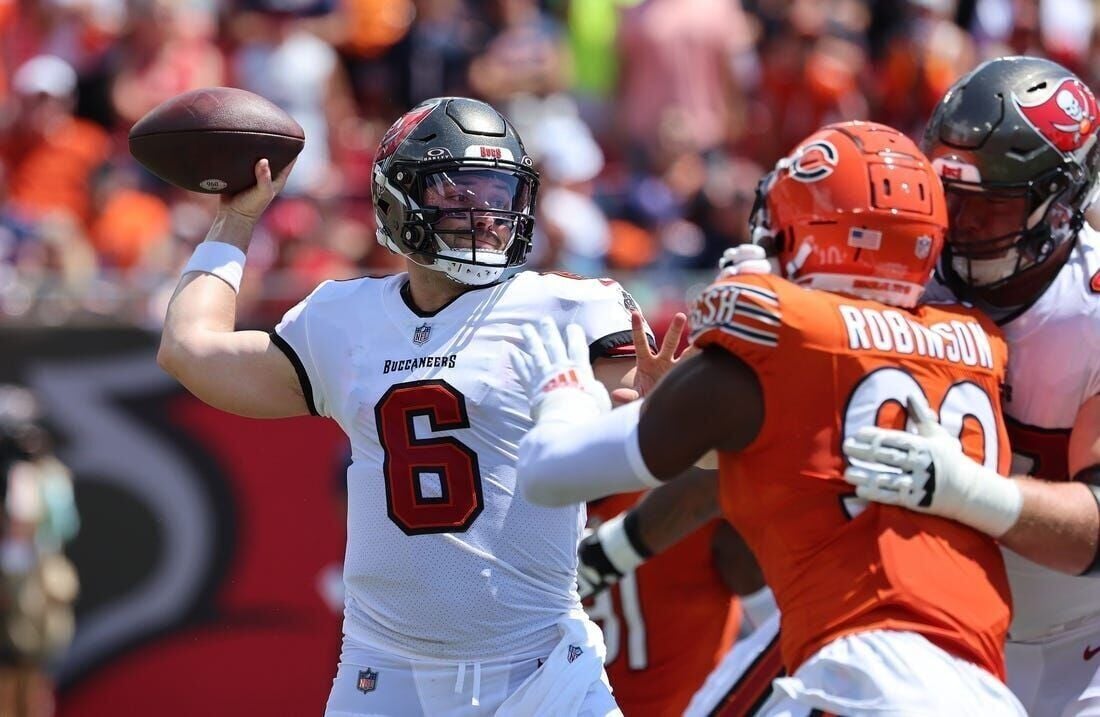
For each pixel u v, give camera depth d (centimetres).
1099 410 1200
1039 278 1223
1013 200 1184
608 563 1491
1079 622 1311
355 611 1274
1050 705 1316
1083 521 1116
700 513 1460
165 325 1320
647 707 1667
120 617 2339
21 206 2969
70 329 2345
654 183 3366
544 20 3641
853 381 1088
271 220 2994
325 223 3027
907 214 1115
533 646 1240
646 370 1230
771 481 1101
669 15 3547
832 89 3584
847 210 1113
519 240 1266
